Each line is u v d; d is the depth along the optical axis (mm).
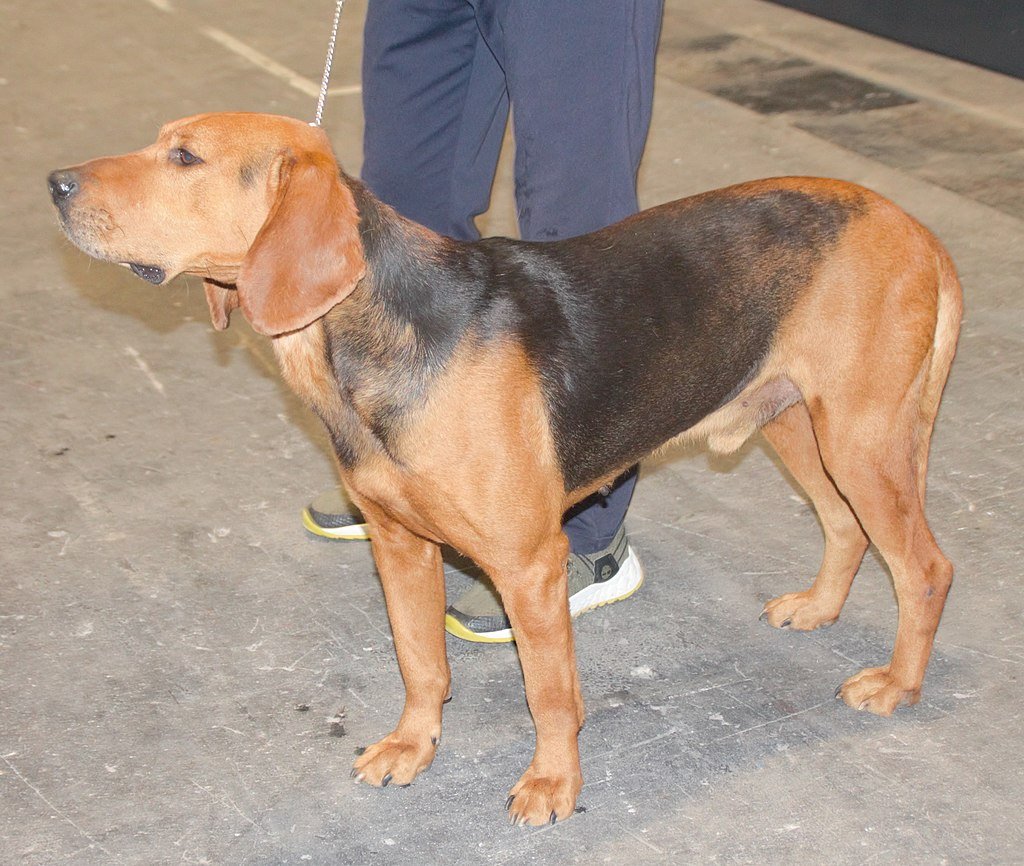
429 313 2848
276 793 3223
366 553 4184
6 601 3887
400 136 3807
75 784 3227
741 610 3900
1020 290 5727
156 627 3807
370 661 3703
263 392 5086
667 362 3125
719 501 4438
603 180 3432
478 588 3855
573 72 3305
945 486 4414
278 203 2689
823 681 3602
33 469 4555
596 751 3359
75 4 10516
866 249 3238
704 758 3326
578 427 3029
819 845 3033
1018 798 3152
